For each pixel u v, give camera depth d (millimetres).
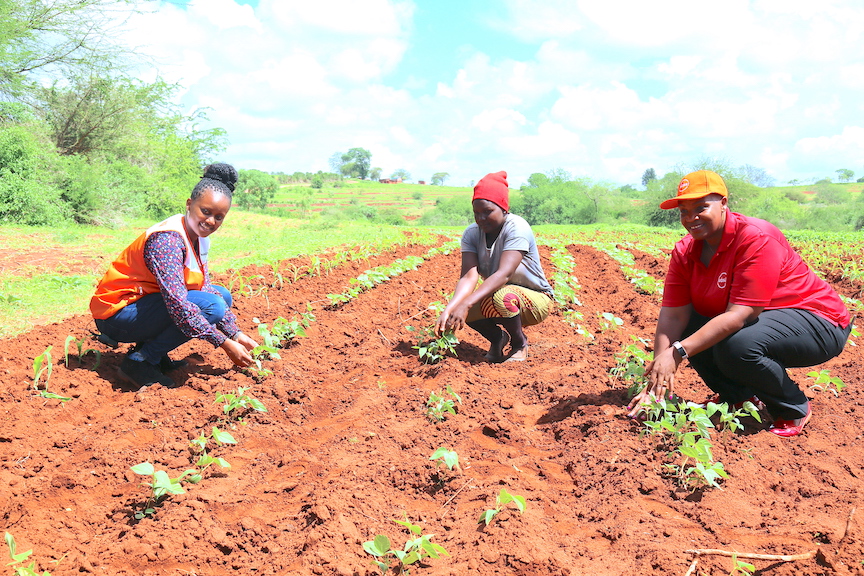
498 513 2801
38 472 3195
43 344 4789
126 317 4211
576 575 2375
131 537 2617
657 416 3553
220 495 3039
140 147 19844
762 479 3131
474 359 5223
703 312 3896
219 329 4453
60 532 2707
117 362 4707
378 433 3719
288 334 5621
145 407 3945
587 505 2943
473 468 3354
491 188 4762
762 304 3502
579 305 7148
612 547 2590
